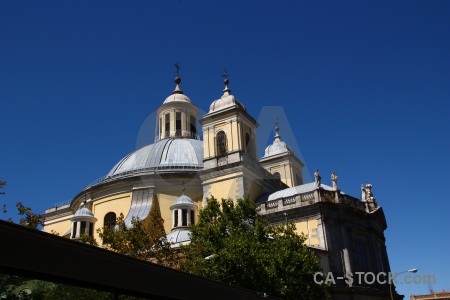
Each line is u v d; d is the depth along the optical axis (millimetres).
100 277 10961
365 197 55438
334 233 47562
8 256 9195
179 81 74438
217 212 38281
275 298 19312
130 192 54531
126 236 35688
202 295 14375
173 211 50938
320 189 48844
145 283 12203
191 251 35344
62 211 67688
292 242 35344
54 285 10398
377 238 53375
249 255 32250
